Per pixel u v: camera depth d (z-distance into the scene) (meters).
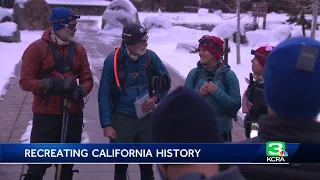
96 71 12.17
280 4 34.50
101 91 4.35
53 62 4.14
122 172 4.52
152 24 24.11
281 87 1.64
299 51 1.63
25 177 4.18
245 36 20.88
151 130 1.55
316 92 1.62
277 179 1.75
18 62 13.57
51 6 36.75
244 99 4.44
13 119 7.71
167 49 18.28
